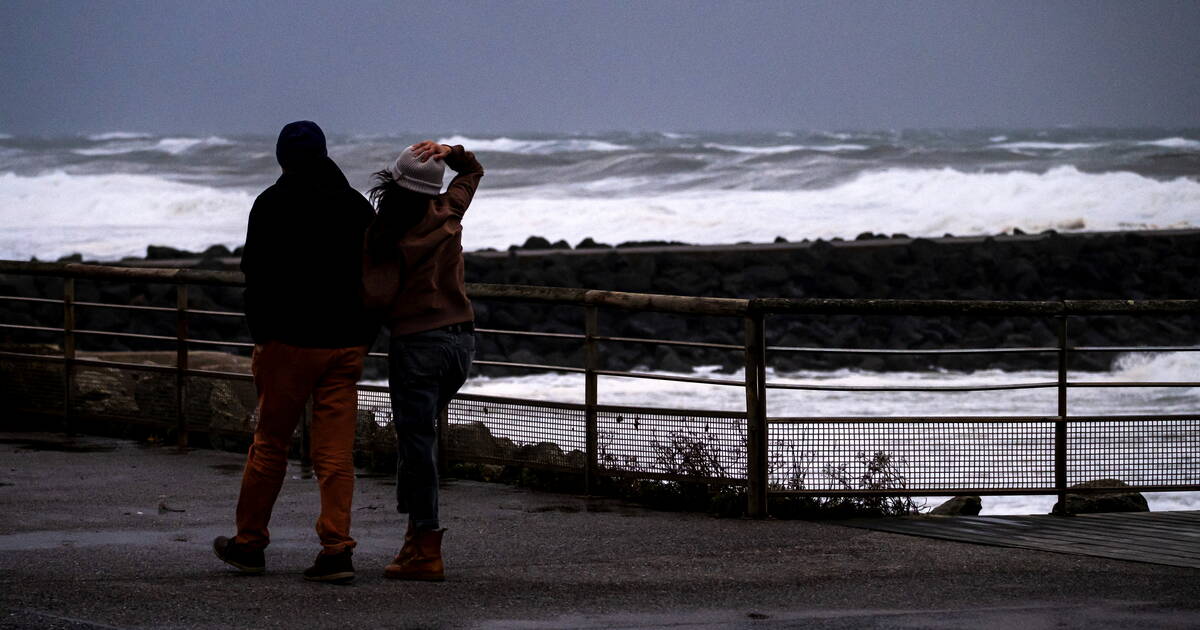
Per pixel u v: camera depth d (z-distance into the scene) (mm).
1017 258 48531
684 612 7434
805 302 10062
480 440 11828
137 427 13945
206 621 7023
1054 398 23812
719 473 10500
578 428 11211
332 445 8039
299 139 7875
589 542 9375
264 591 7750
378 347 34219
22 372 14367
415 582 8070
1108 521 10367
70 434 14055
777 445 10336
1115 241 50625
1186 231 53938
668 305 10500
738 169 83938
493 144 141250
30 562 8430
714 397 25250
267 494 8172
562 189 78562
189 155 110688
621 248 49781
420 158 7730
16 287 39844
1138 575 8391
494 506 10719
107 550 8828
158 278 13141
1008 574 8438
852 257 47438
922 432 10469
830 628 7055
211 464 12352
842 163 86375
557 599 7707
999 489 10570
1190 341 39312
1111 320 40062
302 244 7773
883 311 10016
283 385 7918
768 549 9188
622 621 7211
